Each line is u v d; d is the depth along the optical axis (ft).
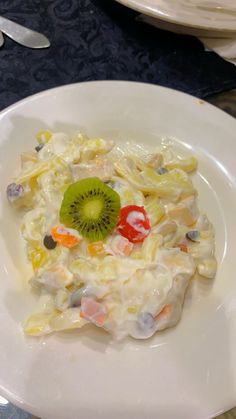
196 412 0.74
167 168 1.01
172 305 0.83
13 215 0.94
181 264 0.85
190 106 1.04
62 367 0.77
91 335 0.82
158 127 1.04
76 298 0.82
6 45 1.21
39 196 0.93
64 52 1.22
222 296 0.87
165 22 1.22
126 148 1.04
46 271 0.84
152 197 0.96
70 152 0.96
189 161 1.00
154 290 0.82
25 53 1.20
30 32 1.23
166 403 0.75
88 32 1.26
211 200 0.98
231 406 0.75
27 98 1.03
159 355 0.80
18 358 0.78
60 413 0.73
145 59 1.22
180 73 1.20
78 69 1.19
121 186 0.93
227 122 1.03
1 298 0.84
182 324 0.85
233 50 1.22
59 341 0.80
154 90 1.06
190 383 0.77
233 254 0.92
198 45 1.25
